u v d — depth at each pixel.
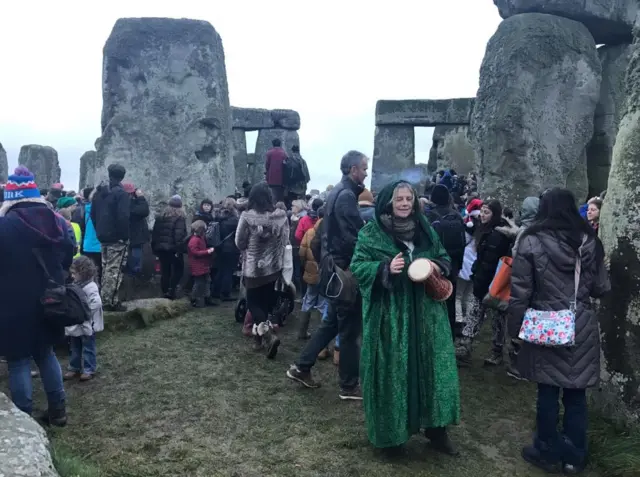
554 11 7.64
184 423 3.80
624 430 3.62
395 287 3.34
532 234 3.27
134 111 8.41
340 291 3.98
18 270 3.41
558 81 7.52
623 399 3.70
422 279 3.17
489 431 3.83
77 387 4.42
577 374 3.18
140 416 3.90
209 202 7.67
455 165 17.22
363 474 3.19
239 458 3.34
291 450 3.45
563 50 7.46
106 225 6.04
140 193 7.39
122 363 4.96
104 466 3.18
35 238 3.46
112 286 6.14
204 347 5.48
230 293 7.75
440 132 17.67
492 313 5.11
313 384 4.46
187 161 8.48
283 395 4.33
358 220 4.21
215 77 8.59
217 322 6.42
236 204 7.92
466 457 3.46
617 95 8.27
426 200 5.62
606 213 3.92
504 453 3.53
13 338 3.42
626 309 3.71
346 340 4.19
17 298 3.41
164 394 4.29
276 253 5.21
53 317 3.44
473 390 4.55
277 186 10.25
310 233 5.86
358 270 3.38
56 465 2.95
